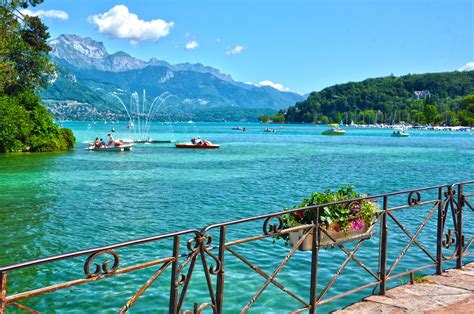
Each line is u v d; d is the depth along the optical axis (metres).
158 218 17.78
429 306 6.23
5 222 16.86
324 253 11.93
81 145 70.88
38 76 61.34
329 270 10.55
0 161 43.41
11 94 58.09
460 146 86.94
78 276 10.59
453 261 11.39
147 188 26.62
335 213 6.95
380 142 103.62
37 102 58.34
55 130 59.62
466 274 7.80
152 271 10.62
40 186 27.16
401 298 6.57
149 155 54.50
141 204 21.00
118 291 9.45
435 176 35.44
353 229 7.23
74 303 8.88
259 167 41.12
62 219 17.48
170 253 12.40
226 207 20.33
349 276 10.12
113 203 21.25
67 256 3.62
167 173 35.22
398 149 76.06
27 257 12.40
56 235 14.91
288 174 35.28
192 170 37.91
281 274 10.26
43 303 8.88
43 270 11.00
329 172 37.31
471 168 42.50
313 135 148.12
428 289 6.97
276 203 21.45
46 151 56.66
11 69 54.06
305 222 7.07
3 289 3.32
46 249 13.22
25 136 55.00
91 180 30.34
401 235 14.12
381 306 6.25
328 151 68.50
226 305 8.45
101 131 146.62
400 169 41.06
